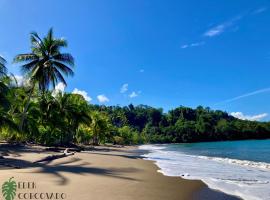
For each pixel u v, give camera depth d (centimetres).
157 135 18762
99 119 7894
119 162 2566
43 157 2373
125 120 18450
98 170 1875
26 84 4384
